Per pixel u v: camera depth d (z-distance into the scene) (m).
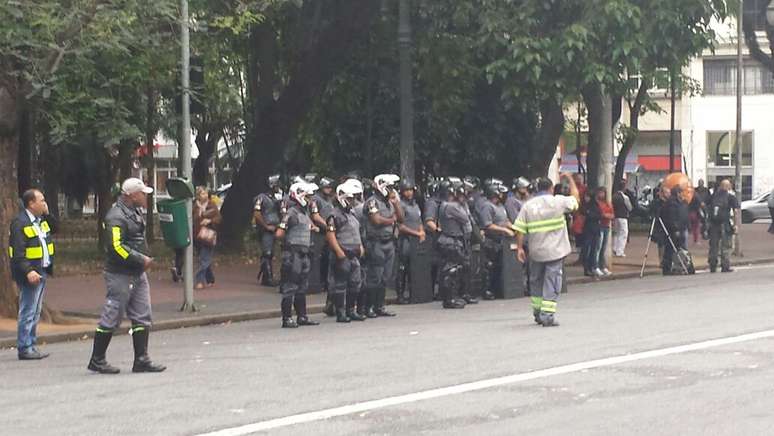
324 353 13.76
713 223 26.59
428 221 20.11
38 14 16.09
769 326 14.98
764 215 53.00
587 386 10.86
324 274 21.78
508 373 11.70
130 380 12.10
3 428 9.62
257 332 16.64
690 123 61.16
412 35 26.69
